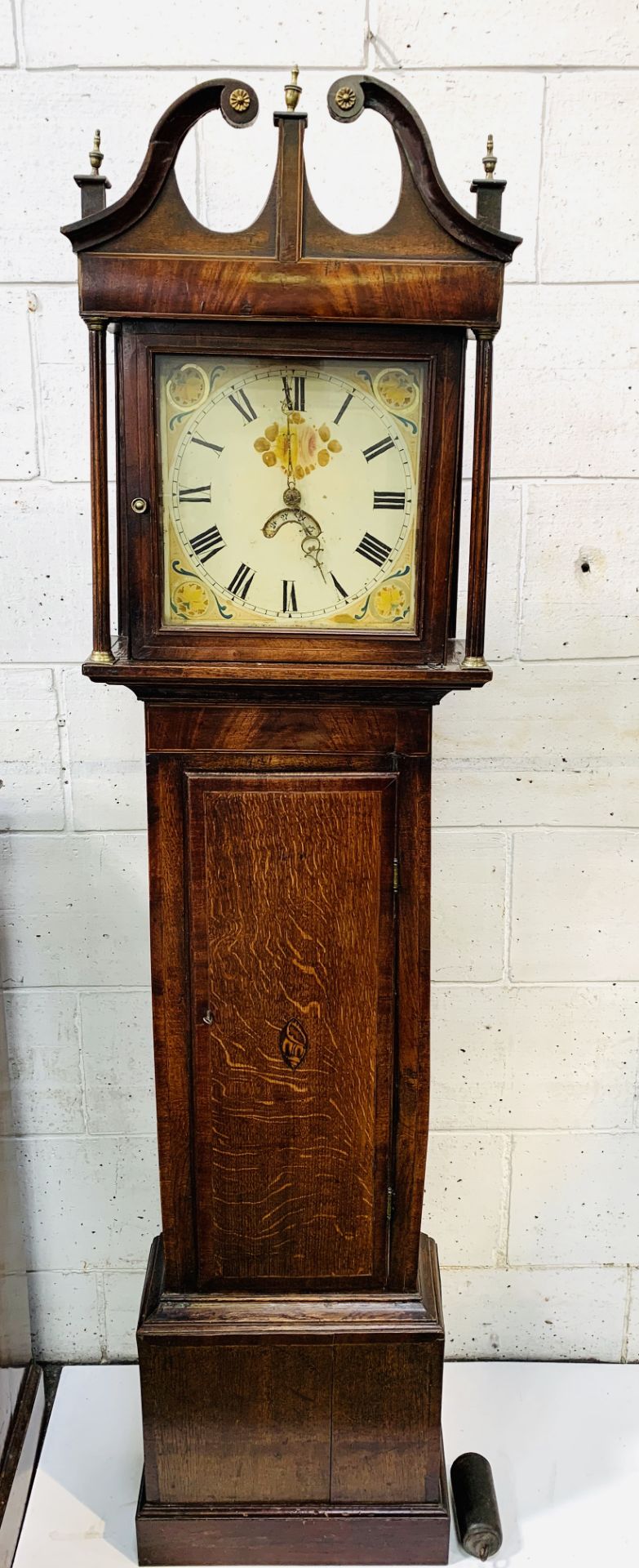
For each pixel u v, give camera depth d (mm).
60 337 1738
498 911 1971
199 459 1337
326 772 1465
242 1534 1730
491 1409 2037
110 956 1990
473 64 1648
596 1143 2080
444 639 1392
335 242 1269
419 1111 1592
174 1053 1568
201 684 1397
